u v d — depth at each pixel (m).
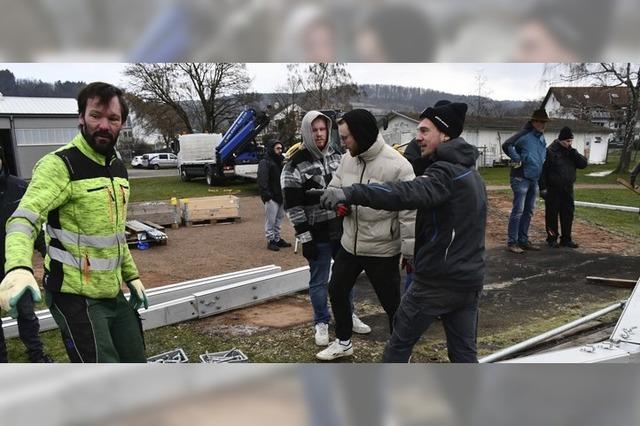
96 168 2.06
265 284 4.63
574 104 25.19
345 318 3.23
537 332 3.73
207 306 4.21
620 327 2.58
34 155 23.91
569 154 6.57
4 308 1.53
